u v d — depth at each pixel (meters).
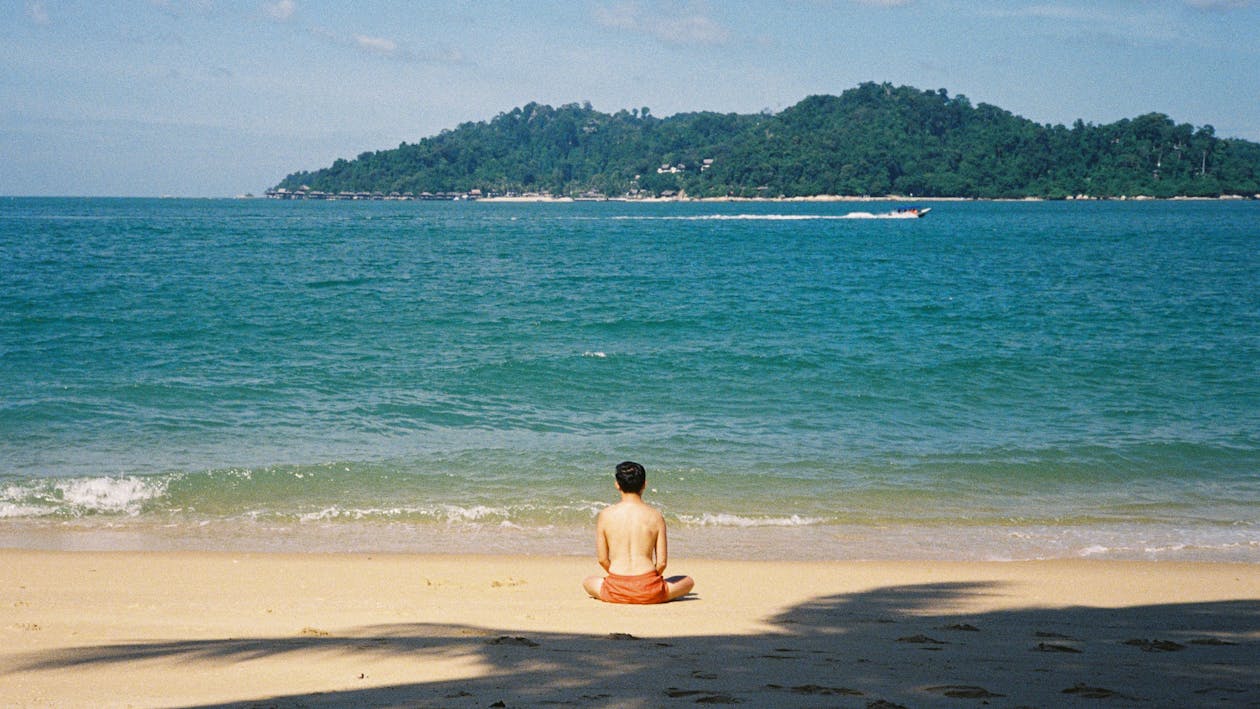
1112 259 58.66
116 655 5.98
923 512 12.11
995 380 20.09
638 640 6.52
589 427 15.98
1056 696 4.93
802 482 13.21
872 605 8.16
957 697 4.88
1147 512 12.22
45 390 17.72
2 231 83.75
